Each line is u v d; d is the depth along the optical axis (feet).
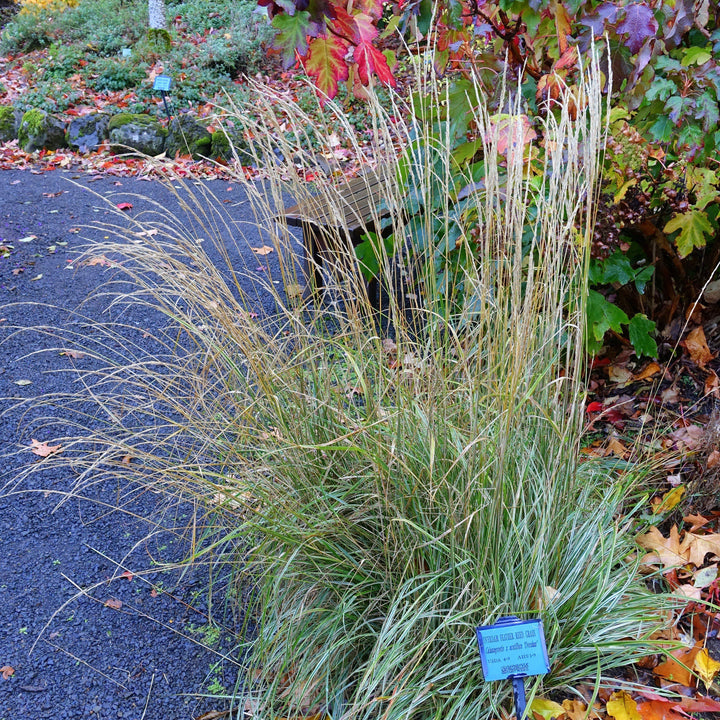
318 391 6.73
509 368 5.96
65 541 7.98
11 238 16.29
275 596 6.29
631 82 7.20
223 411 7.02
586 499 6.85
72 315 12.91
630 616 6.07
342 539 6.40
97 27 32.89
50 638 6.77
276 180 6.46
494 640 5.30
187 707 6.12
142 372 10.85
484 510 5.83
